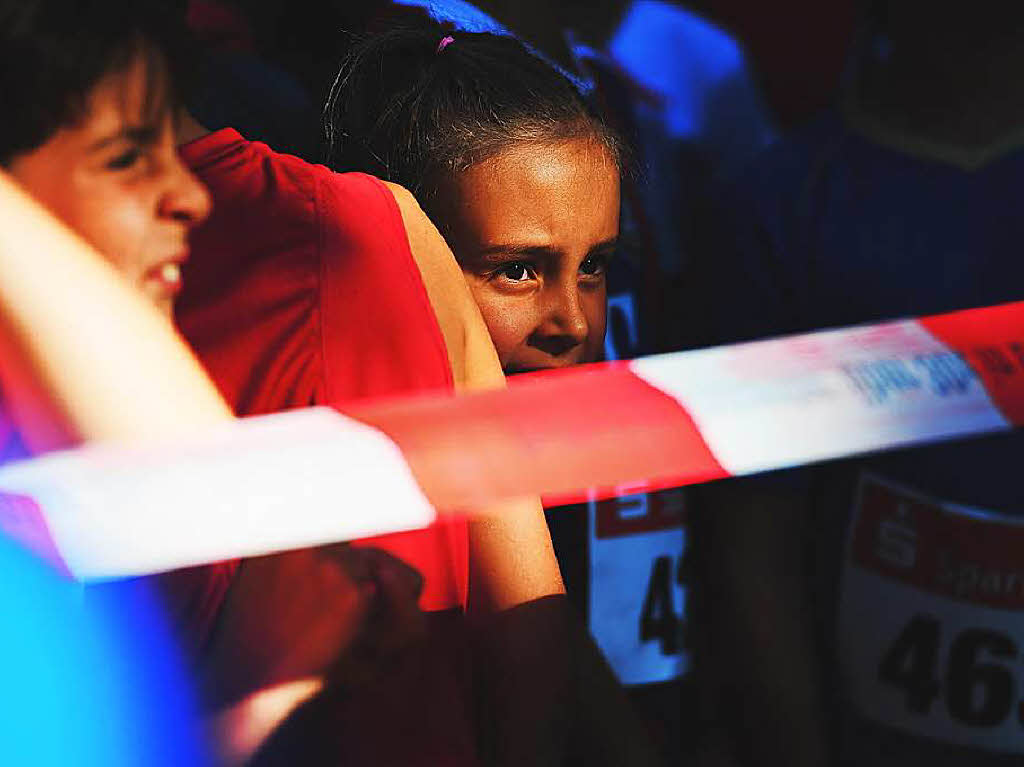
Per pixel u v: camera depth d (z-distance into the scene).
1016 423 4.08
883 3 7.01
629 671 7.39
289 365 4.20
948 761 6.89
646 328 7.72
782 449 3.84
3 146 3.62
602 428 3.71
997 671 6.78
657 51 10.16
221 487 3.36
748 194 7.23
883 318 6.97
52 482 3.32
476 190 5.97
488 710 4.90
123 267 3.77
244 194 4.29
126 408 3.62
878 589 6.91
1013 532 6.70
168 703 3.70
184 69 3.90
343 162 6.43
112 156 3.70
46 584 3.55
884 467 6.84
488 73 6.10
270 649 3.79
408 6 6.64
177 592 3.77
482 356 4.92
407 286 4.49
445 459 3.54
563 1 9.78
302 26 7.55
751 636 7.06
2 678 3.55
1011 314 4.65
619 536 7.21
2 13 3.50
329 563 3.93
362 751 3.97
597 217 6.11
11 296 3.57
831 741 7.15
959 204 6.89
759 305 7.20
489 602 4.93
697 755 7.62
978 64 6.76
